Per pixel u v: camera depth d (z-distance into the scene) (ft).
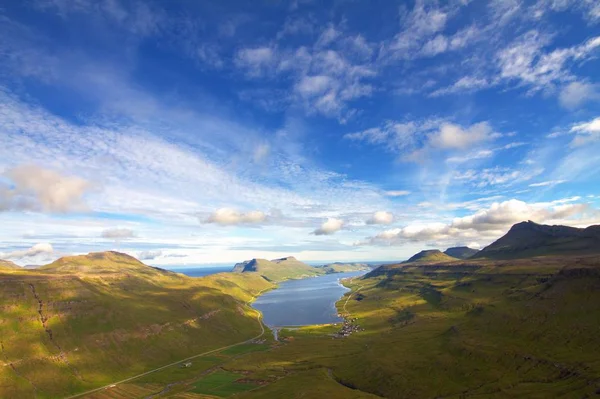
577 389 597.52
